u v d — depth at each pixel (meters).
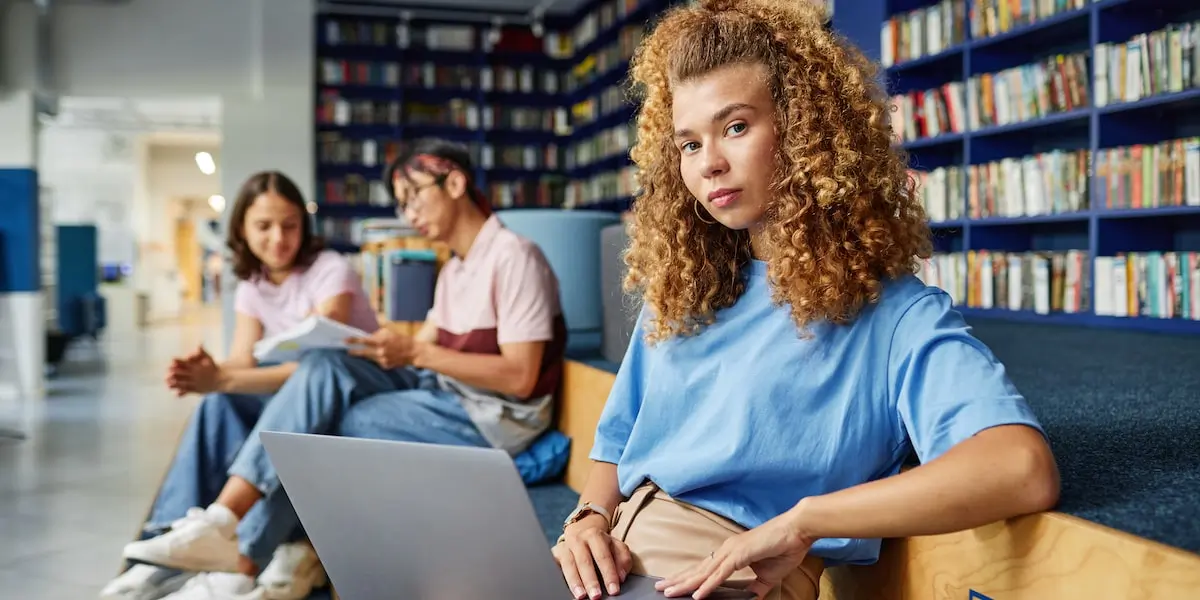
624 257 1.14
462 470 0.84
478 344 2.24
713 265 1.03
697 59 0.96
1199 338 3.27
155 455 4.45
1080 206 4.06
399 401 2.11
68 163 17.17
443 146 2.29
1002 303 4.48
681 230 1.04
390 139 9.70
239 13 8.17
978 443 0.78
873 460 0.93
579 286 2.93
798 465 0.93
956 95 4.78
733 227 0.98
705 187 0.97
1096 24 3.95
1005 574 0.88
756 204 0.96
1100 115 3.94
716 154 0.96
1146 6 3.92
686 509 1.00
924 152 5.20
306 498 0.98
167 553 1.81
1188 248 3.98
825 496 0.83
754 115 0.94
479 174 9.88
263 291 2.50
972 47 4.64
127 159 17.28
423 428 2.11
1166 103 3.68
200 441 2.21
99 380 7.56
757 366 0.96
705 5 1.01
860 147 0.94
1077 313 4.06
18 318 6.98
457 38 9.89
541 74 10.10
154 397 6.52
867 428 0.92
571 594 0.87
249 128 8.23
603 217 2.97
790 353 0.95
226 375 2.20
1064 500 0.87
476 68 9.93
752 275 1.01
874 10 5.27
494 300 2.22
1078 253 4.06
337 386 2.05
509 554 0.87
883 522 0.79
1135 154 3.78
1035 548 0.84
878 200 0.94
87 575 2.63
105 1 7.84
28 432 5.09
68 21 7.79
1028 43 4.61
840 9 5.47
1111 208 3.88
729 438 0.96
